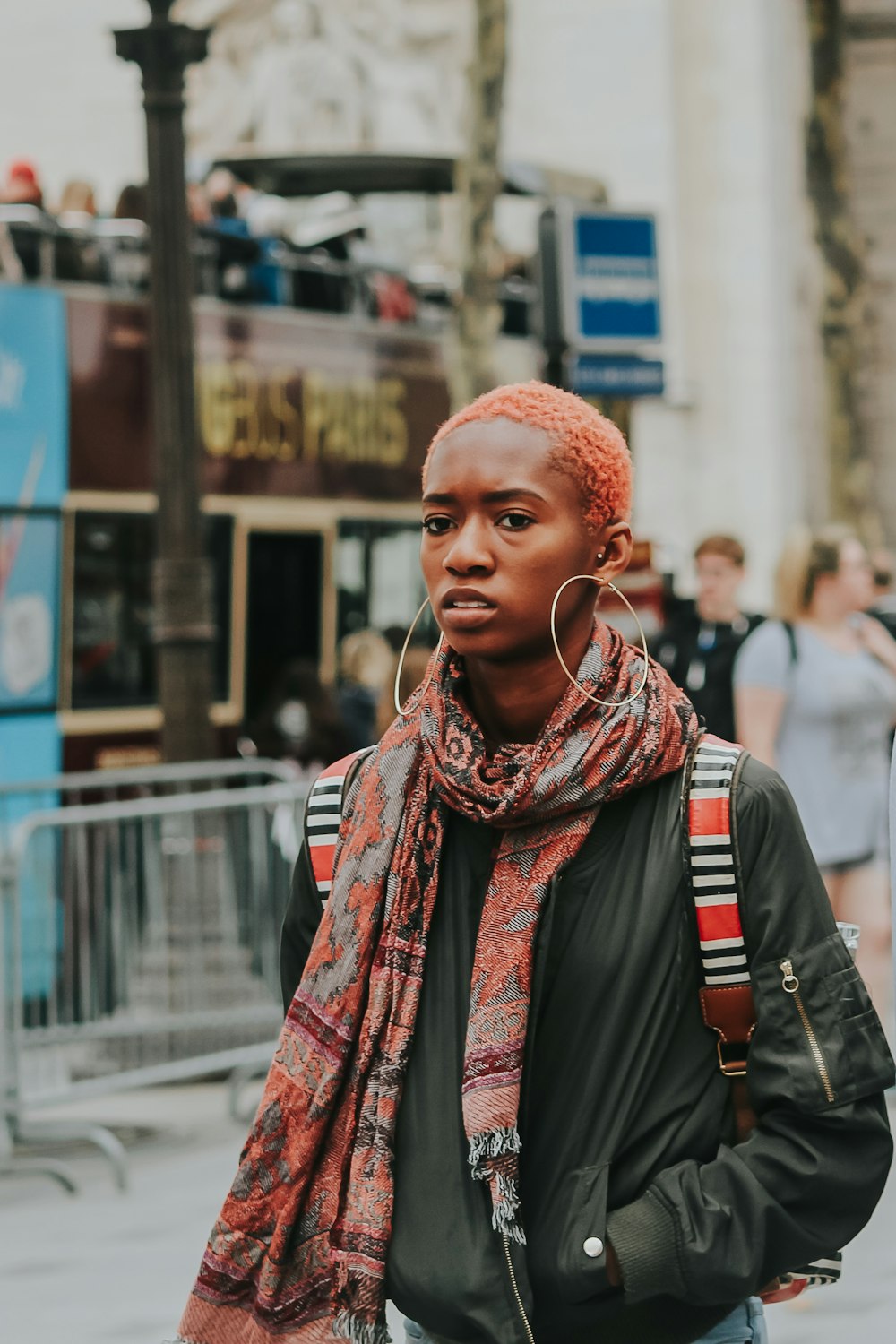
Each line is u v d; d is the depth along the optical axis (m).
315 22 31.23
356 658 15.51
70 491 13.55
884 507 35.41
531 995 2.90
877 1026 2.94
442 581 2.98
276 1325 3.00
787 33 31.88
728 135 31.16
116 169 32.41
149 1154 9.79
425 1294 2.88
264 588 15.52
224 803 10.21
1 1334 6.79
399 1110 2.96
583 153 31.56
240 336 15.38
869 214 35.69
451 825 3.02
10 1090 9.06
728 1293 2.84
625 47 31.31
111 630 13.84
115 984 9.73
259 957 10.34
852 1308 6.88
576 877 2.93
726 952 2.92
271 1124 3.03
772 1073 2.87
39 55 32.69
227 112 31.52
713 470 31.23
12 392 13.14
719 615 10.02
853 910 9.16
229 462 15.20
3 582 13.03
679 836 2.93
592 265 11.60
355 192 20.22
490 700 3.04
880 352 35.50
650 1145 2.89
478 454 2.96
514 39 31.80
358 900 3.03
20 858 9.18
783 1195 2.85
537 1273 2.87
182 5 31.62
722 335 31.20
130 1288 7.35
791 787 9.04
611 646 3.00
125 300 14.06
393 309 17.66
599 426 3.01
